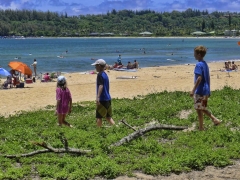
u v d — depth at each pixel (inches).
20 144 373.7
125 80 1217.4
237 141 367.6
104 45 4980.3
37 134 424.2
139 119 489.7
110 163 303.7
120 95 885.8
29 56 2667.3
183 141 371.2
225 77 1261.1
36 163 323.0
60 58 2461.9
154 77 1326.3
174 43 5777.6
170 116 510.3
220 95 638.5
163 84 1103.0
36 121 504.7
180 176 294.4
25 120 514.0
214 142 366.9
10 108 745.6
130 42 6392.7
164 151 342.6
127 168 304.2
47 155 339.9
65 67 1851.6
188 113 521.7
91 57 2573.8
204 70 391.9
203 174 297.4
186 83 1127.6
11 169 302.0
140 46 4596.5
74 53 3061.0
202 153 323.9
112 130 414.6
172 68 1710.1
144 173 300.7
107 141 371.6
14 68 1119.6
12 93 951.6
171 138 395.5
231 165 314.3
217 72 1464.1
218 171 302.7
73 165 302.8
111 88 1012.5
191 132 404.8
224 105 542.3
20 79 1164.5
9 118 564.7
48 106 725.9
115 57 2588.6
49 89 1033.5
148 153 343.9
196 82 392.2
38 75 1457.9
